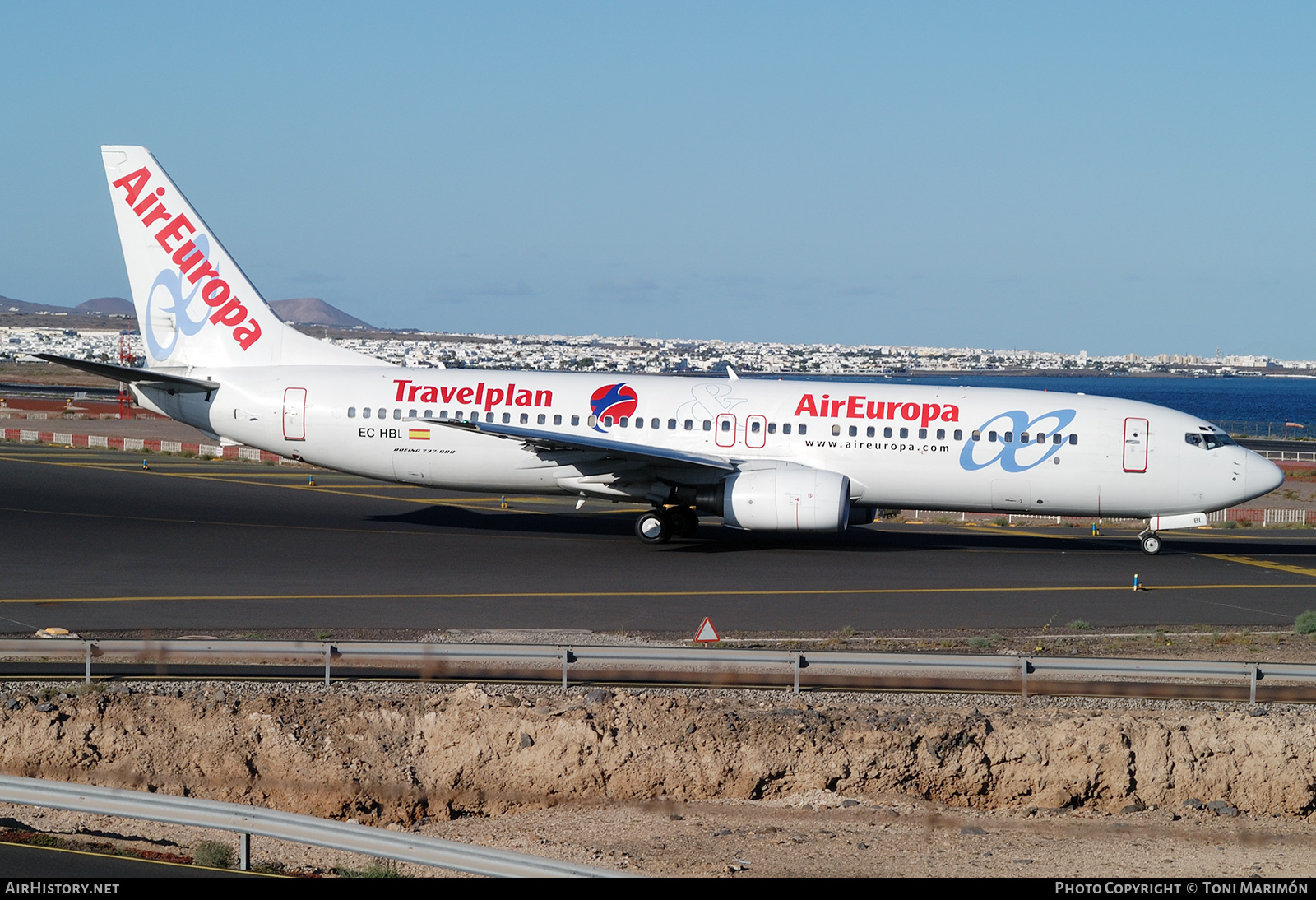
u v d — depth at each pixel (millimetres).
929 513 87500
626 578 53875
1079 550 66500
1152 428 61469
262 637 40812
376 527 68812
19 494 77688
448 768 32406
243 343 68188
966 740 32688
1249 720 33062
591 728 32562
